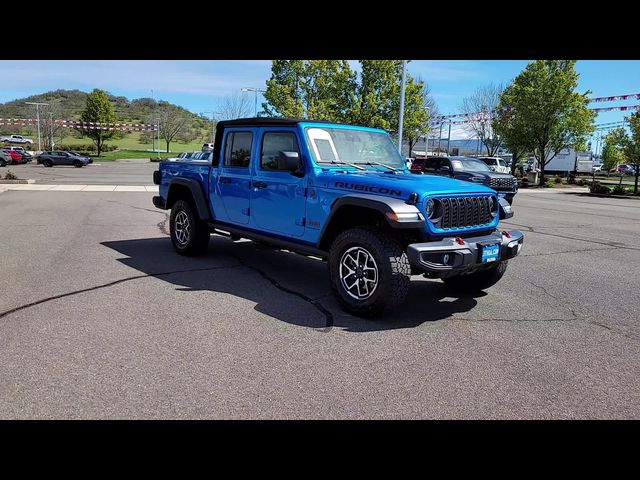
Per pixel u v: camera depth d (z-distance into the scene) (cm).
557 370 374
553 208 1770
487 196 514
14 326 433
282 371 356
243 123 617
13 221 1089
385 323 467
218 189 660
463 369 370
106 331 425
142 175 3522
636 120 2614
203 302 516
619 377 365
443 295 577
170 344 400
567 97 3077
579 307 542
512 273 702
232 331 433
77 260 703
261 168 589
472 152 6756
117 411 296
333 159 546
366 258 465
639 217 1509
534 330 462
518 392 336
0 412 292
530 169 4572
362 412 303
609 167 4116
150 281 596
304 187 530
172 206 781
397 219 429
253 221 610
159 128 8356
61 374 342
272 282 605
